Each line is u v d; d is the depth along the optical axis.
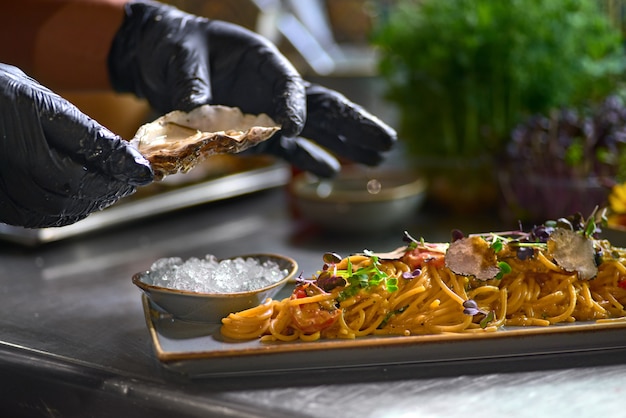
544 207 1.00
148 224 1.11
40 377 0.74
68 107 0.69
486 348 0.70
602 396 0.68
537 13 1.04
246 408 0.67
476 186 1.08
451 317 0.73
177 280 0.76
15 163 0.70
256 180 1.17
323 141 0.85
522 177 1.01
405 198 1.01
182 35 0.84
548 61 1.04
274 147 0.89
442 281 0.74
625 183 0.95
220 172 1.16
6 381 0.76
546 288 0.76
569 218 0.78
